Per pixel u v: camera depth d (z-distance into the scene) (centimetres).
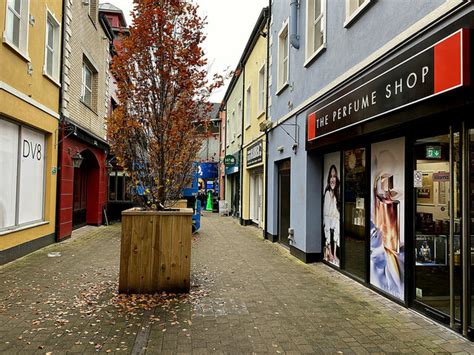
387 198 568
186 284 575
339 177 747
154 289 569
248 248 1054
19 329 430
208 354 375
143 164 611
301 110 889
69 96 1164
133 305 517
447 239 443
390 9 520
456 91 370
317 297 569
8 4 798
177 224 574
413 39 466
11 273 704
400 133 533
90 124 1435
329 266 793
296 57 948
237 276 705
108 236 1261
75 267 763
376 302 543
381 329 440
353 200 689
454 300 428
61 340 402
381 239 584
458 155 421
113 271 730
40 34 936
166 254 572
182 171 646
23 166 893
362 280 643
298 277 699
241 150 1833
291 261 860
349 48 647
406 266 514
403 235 525
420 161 494
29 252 905
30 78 883
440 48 383
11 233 809
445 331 431
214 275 710
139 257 567
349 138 622
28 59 855
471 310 408
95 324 447
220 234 1380
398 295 537
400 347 392
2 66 750
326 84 747
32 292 579
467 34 353
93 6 1449
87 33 1363
